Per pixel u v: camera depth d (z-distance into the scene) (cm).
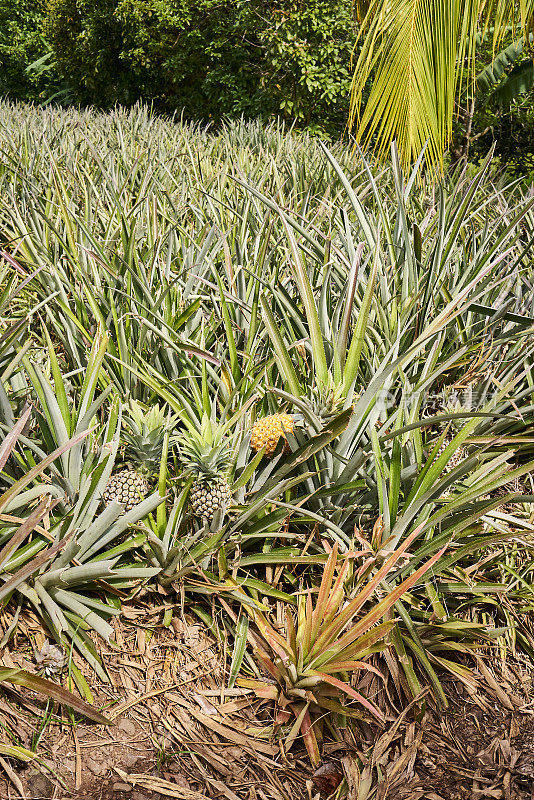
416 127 404
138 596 192
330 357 221
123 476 189
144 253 304
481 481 202
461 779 174
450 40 393
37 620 180
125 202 364
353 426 196
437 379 274
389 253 289
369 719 175
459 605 208
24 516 184
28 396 211
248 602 184
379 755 174
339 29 909
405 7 388
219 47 1037
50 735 161
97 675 176
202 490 182
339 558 189
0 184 411
